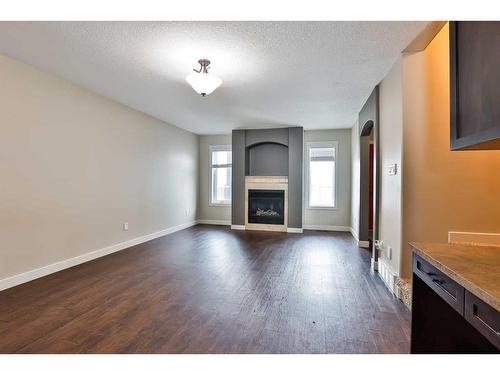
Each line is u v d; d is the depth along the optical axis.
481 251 1.51
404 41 2.61
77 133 3.88
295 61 3.04
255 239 5.72
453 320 1.59
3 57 2.96
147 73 3.41
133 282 3.27
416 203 2.82
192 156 7.31
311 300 2.81
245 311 2.56
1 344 2.01
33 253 3.31
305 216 7.00
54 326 2.28
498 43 1.18
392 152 3.15
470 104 1.38
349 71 3.31
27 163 3.22
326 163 6.90
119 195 4.73
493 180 2.71
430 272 1.44
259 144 7.16
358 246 5.15
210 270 3.72
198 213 7.70
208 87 3.07
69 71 3.38
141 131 5.28
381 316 2.48
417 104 2.82
